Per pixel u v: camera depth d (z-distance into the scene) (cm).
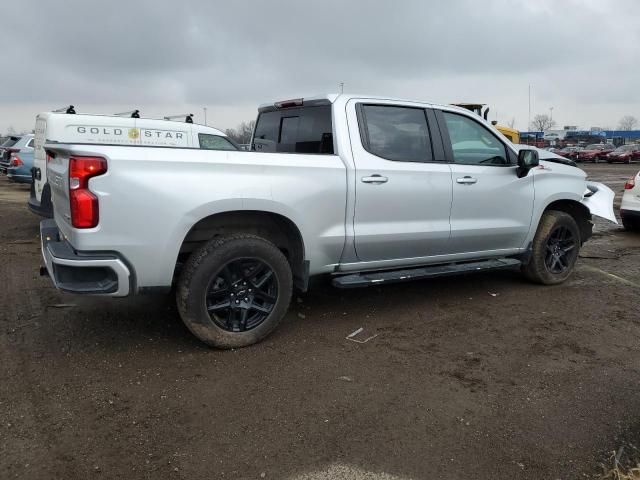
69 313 472
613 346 432
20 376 353
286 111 528
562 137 8556
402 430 305
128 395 334
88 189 342
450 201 499
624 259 767
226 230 418
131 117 933
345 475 265
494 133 551
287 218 409
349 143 448
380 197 455
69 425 299
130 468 266
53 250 363
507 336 449
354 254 455
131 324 449
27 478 255
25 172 1484
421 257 498
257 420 311
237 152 391
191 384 351
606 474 268
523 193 556
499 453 286
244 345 407
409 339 438
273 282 412
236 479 260
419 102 497
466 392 350
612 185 2075
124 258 354
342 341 430
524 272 605
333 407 328
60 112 889
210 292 389
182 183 364
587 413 328
